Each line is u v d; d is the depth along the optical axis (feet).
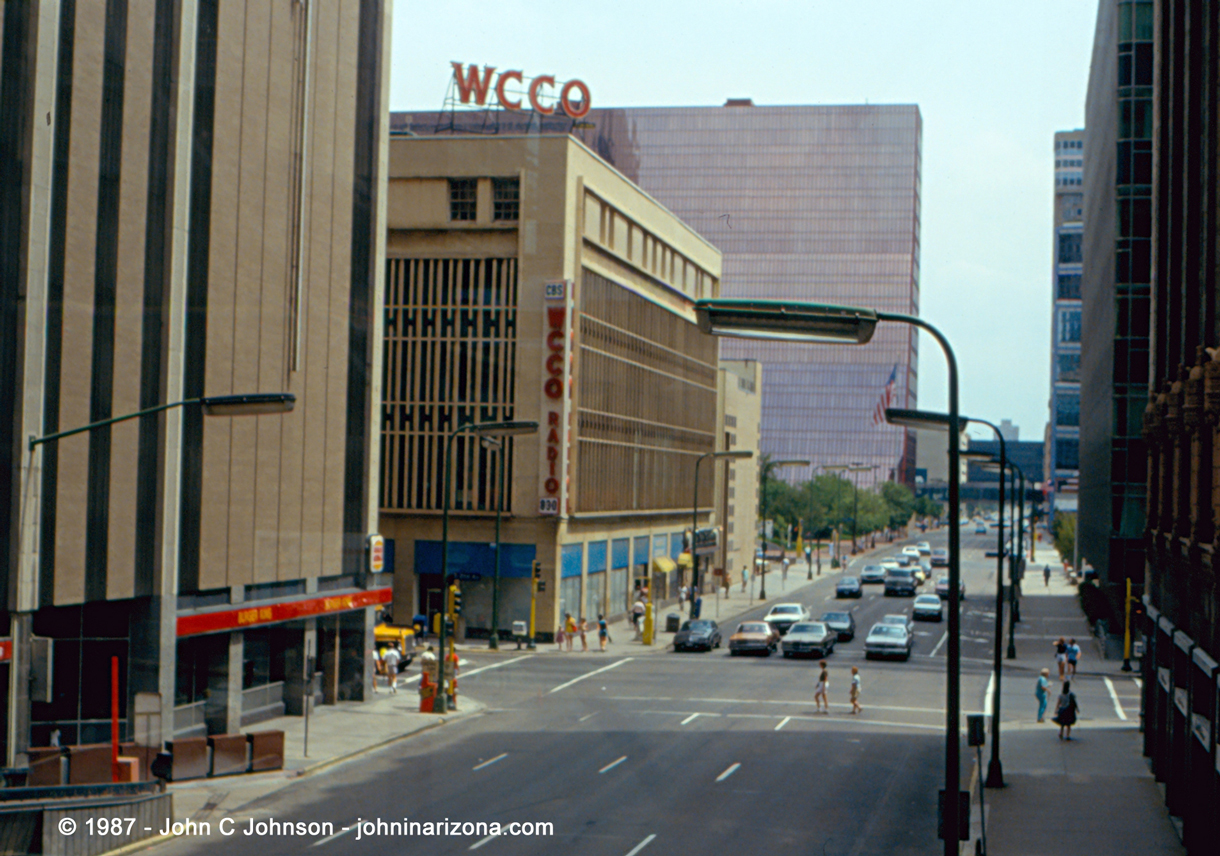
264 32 53.52
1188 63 79.56
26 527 64.49
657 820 44.75
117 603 66.74
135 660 65.26
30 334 64.08
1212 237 70.54
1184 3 88.84
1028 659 159.94
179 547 57.88
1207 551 65.31
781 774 68.39
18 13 63.16
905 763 77.15
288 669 46.19
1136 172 175.01
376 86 47.91
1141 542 169.89
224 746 49.37
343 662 48.67
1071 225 483.10
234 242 54.70
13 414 63.87
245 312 53.42
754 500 225.15
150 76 64.69
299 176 49.44
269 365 48.67
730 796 57.98
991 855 59.98
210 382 56.95
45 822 43.83
